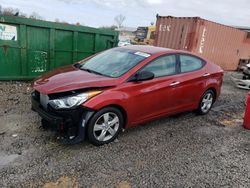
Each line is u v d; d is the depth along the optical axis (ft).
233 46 52.60
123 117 15.53
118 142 15.53
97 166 12.93
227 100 28.19
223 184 12.52
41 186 11.18
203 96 20.80
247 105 19.62
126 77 15.25
